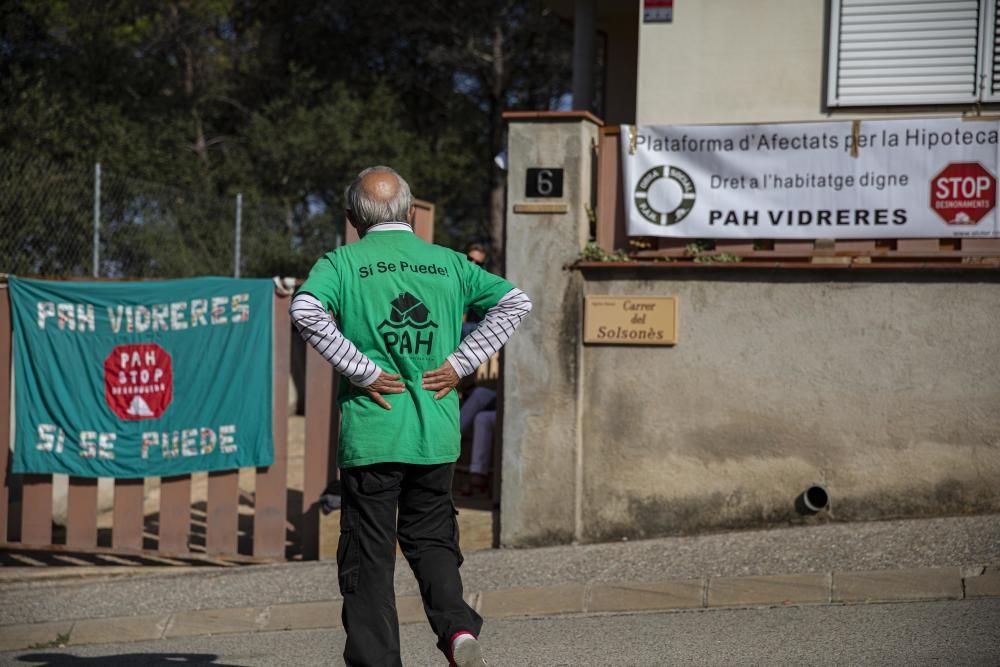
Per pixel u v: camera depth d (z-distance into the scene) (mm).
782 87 8273
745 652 4852
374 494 3945
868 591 5621
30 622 6496
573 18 12344
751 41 8320
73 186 12469
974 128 6535
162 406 7578
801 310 6730
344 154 23469
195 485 9703
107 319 7641
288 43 27688
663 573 6230
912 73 7996
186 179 22125
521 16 25984
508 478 7105
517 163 7090
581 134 7016
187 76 24688
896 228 6652
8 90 19438
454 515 4141
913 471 6566
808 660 4648
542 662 4938
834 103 8133
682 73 8438
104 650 5938
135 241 13305
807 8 8211
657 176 6984
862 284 6645
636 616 5699
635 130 7027
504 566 6676
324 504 7418
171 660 5516
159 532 7742
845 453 6660
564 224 7035
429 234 8617
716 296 6848
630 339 6926
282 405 7543
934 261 6582
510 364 7113
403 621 6027
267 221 16172
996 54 7844
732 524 6812
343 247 4039
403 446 3902
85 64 21719
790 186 6797
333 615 6238
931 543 6047
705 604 5777
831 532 6473
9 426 7824
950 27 7914
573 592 6125
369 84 27766
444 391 4039
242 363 7500
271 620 6262
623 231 7121
